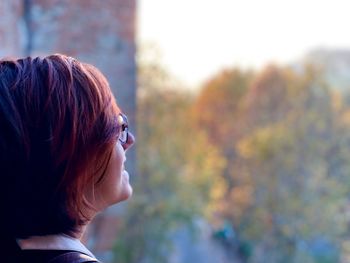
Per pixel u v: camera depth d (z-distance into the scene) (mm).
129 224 11578
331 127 13969
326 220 13188
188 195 13039
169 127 14125
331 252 13273
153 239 11984
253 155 14312
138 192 11844
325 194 13352
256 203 14531
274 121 15969
